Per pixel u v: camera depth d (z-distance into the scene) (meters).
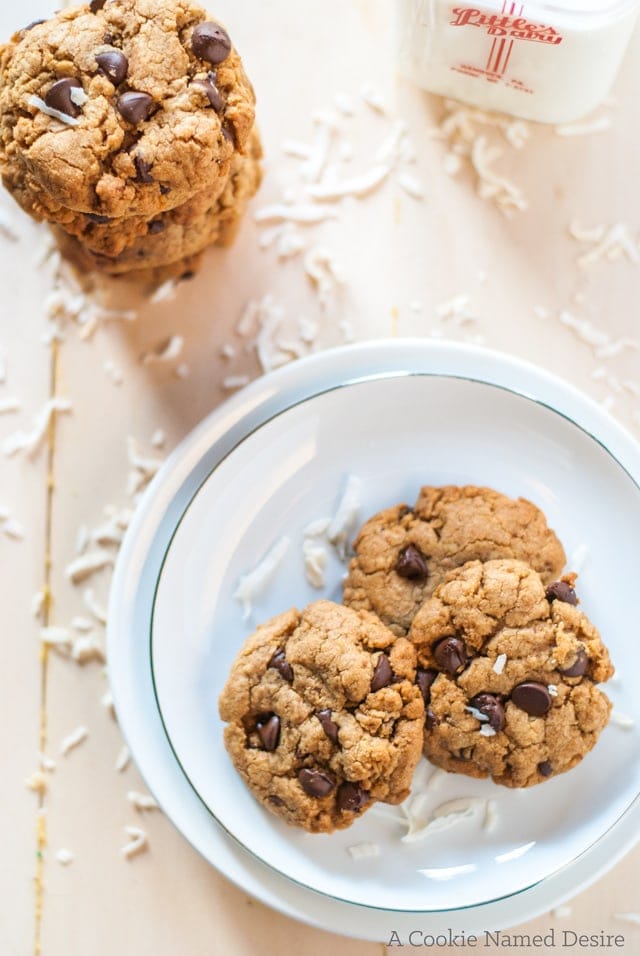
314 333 0.51
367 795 0.46
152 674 0.48
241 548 0.49
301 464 0.49
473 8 0.46
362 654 0.46
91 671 0.51
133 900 0.50
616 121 0.51
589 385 0.51
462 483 0.50
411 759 0.45
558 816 0.49
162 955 0.50
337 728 0.45
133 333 0.51
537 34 0.46
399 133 0.51
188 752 0.48
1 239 0.51
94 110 0.43
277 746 0.46
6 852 0.51
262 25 0.51
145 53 0.43
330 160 0.51
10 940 0.50
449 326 0.51
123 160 0.43
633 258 0.51
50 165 0.43
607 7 0.46
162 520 0.48
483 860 0.48
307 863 0.48
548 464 0.50
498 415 0.50
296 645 0.46
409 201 0.51
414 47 0.49
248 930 0.50
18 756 0.51
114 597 0.48
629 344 0.51
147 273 0.50
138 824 0.51
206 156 0.43
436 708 0.46
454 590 0.46
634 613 0.49
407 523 0.48
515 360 0.49
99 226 0.45
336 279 0.51
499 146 0.51
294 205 0.51
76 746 0.51
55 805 0.51
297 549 0.49
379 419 0.50
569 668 0.46
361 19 0.51
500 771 0.46
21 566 0.51
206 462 0.49
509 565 0.47
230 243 0.50
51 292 0.51
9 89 0.43
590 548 0.50
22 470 0.51
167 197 0.44
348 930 0.48
